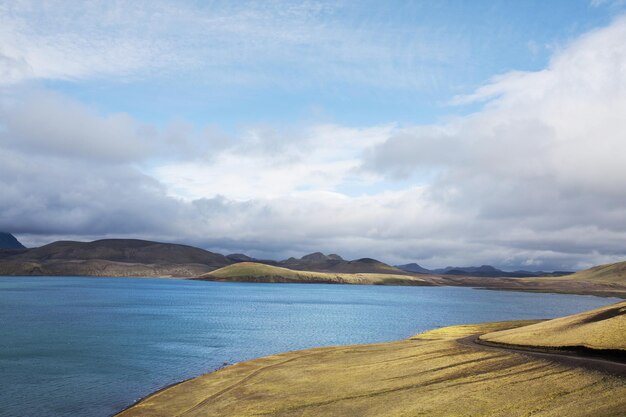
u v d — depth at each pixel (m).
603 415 33.88
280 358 66.75
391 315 172.50
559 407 36.78
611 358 47.53
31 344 88.06
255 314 166.62
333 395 45.62
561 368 45.62
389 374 51.75
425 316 170.75
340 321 145.38
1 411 46.53
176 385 53.28
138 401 50.06
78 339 95.50
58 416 45.16
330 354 67.25
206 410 43.31
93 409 47.44
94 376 62.16
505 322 104.94
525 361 49.75
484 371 48.66
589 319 64.19
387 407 41.06
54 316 142.62
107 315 150.25
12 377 60.91
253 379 53.81
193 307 195.75
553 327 64.12
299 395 46.28
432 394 43.38
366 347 71.75
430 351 61.25
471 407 39.03
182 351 83.19
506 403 39.09
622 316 59.38
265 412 41.66
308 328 123.56
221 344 92.31
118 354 78.94
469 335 81.88
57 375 62.47
